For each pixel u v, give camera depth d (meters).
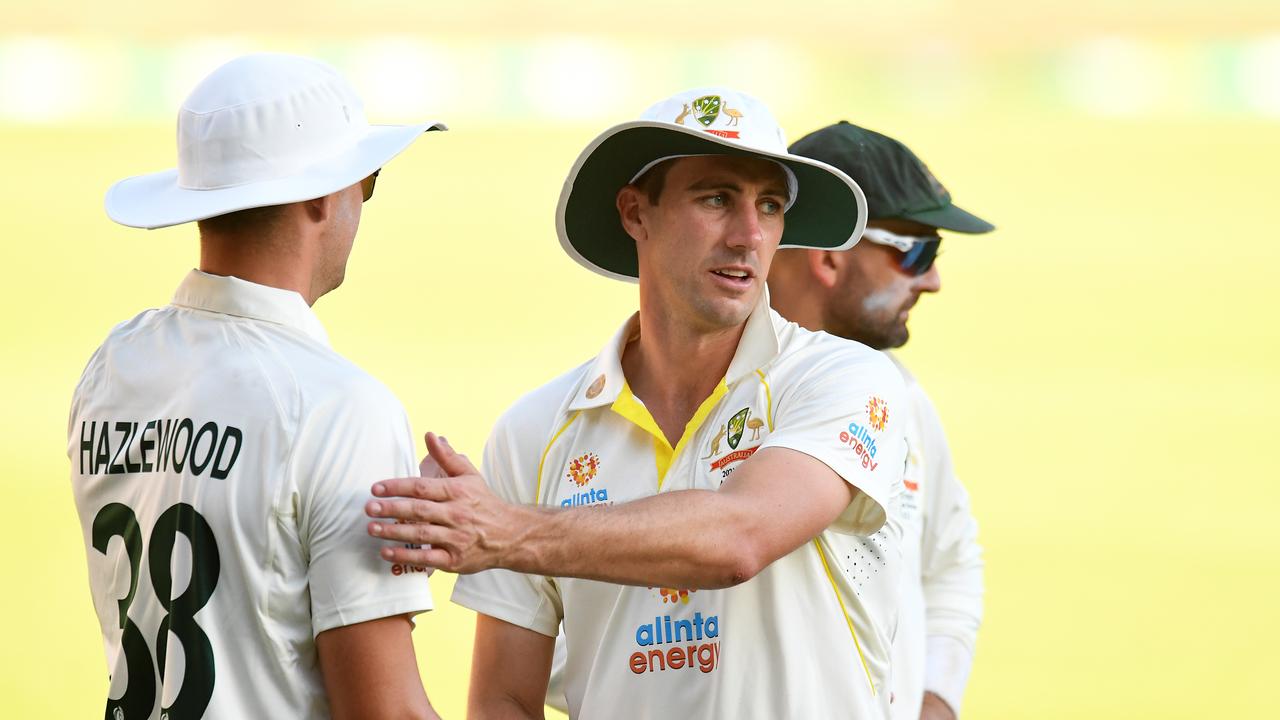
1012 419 35.91
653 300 9.59
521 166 66.50
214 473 7.70
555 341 41.25
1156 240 55.06
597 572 7.95
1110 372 40.28
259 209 8.01
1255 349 42.44
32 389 36.03
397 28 109.62
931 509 12.52
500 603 9.76
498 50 102.38
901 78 100.88
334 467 7.69
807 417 8.91
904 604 11.45
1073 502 29.86
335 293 46.91
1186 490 30.56
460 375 37.66
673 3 114.69
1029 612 23.78
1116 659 21.69
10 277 47.34
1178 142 72.50
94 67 94.94
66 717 18.70
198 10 108.44
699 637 8.96
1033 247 54.25
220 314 8.05
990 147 71.94
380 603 7.65
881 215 11.99
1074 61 104.12
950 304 47.34
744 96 9.37
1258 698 20.16
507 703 9.73
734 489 8.50
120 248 51.09
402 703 7.67
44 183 61.12
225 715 7.60
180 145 8.19
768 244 9.36
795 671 8.91
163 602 7.80
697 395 9.54
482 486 7.73
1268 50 103.31
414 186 62.50
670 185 9.31
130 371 8.23
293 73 8.22
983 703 19.97
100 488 8.28
